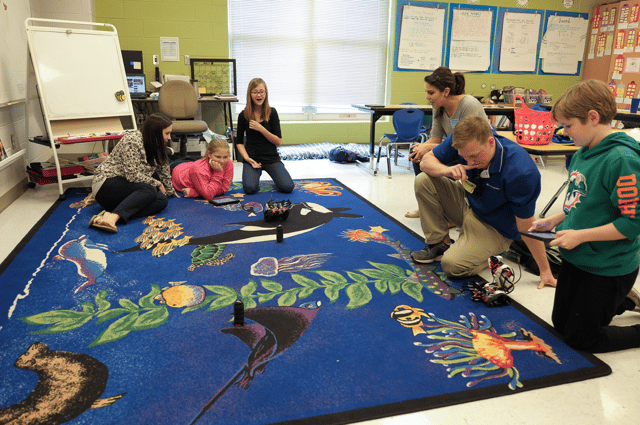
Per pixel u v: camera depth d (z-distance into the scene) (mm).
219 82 5949
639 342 1716
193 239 2773
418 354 1649
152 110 5684
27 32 3646
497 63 6836
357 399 1410
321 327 1815
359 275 2303
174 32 5633
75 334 1737
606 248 1530
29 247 2604
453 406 1400
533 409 1395
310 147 6074
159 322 1832
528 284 2281
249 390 1441
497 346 1707
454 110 2850
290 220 3178
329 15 6328
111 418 1315
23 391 1423
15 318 1846
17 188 3744
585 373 1557
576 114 1495
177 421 1307
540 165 5383
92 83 3975
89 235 2822
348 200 3734
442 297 2092
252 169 3973
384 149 6332
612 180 1441
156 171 3523
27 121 3809
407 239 2836
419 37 6465
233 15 5969
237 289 2131
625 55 6387
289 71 6387
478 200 2191
